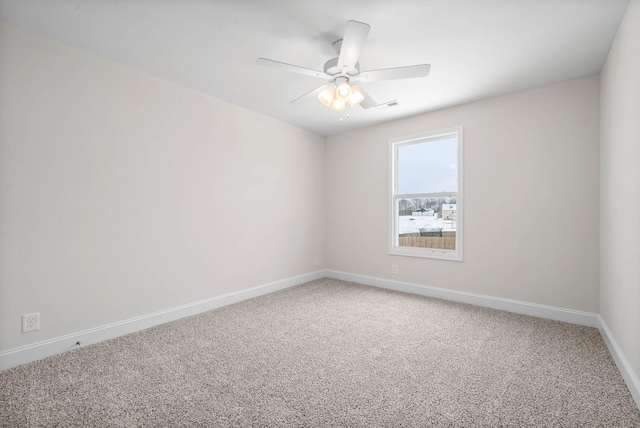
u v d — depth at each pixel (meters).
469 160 3.34
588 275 2.69
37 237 2.08
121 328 2.50
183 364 2.03
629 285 1.81
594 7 1.80
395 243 4.01
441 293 3.57
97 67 2.36
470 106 3.33
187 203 2.97
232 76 2.74
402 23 1.96
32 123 2.05
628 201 1.83
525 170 2.99
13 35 1.97
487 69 2.57
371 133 4.18
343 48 1.81
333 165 4.61
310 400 1.63
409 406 1.58
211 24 1.98
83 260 2.29
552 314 2.86
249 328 2.66
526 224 3.00
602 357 2.11
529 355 2.15
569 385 1.77
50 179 2.13
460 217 3.40
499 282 3.16
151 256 2.70
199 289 3.08
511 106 3.07
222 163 3.29
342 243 4.52
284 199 4.04
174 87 2.86
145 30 2.04
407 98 3.21
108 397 1.66
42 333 2.10
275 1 1.75
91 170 2.33
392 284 3.98
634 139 1.71
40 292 2.09
